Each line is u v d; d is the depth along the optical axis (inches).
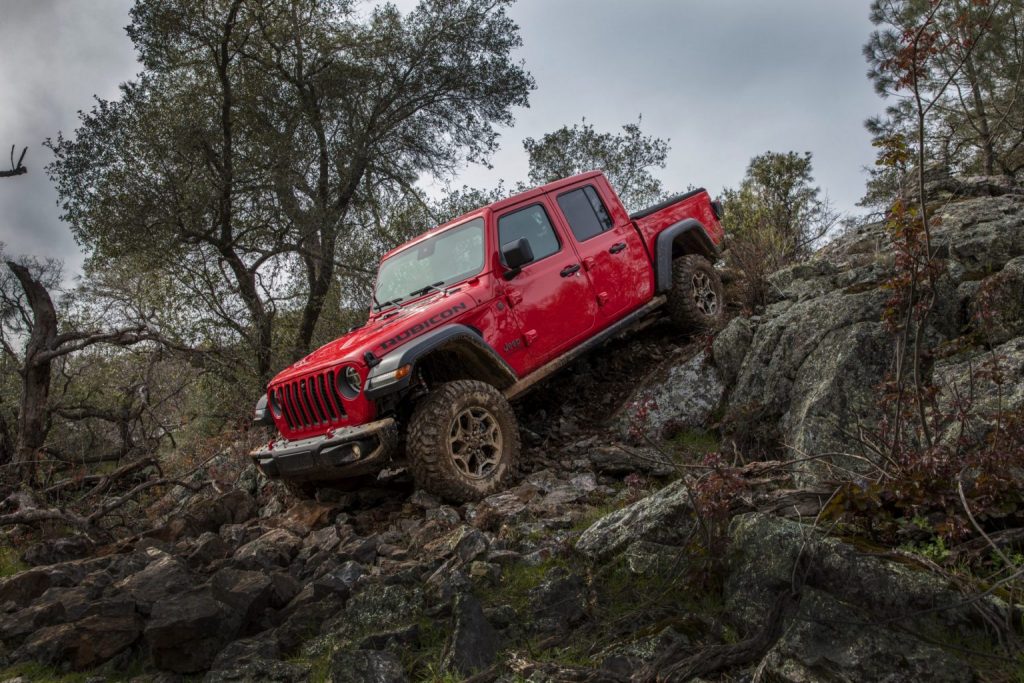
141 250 412.5
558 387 271.1
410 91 539.8
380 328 210.5
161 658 128.2
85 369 414.3
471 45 538.0
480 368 215.3
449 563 148.1
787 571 108.8
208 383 427.8
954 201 263.7
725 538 121.7
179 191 418.3
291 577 151.5
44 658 134.3
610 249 255.1
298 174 461.7
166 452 398.3
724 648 102.1
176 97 472.1
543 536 157.6
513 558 145.8
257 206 440.5
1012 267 167.2
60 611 147.5
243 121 474.6
